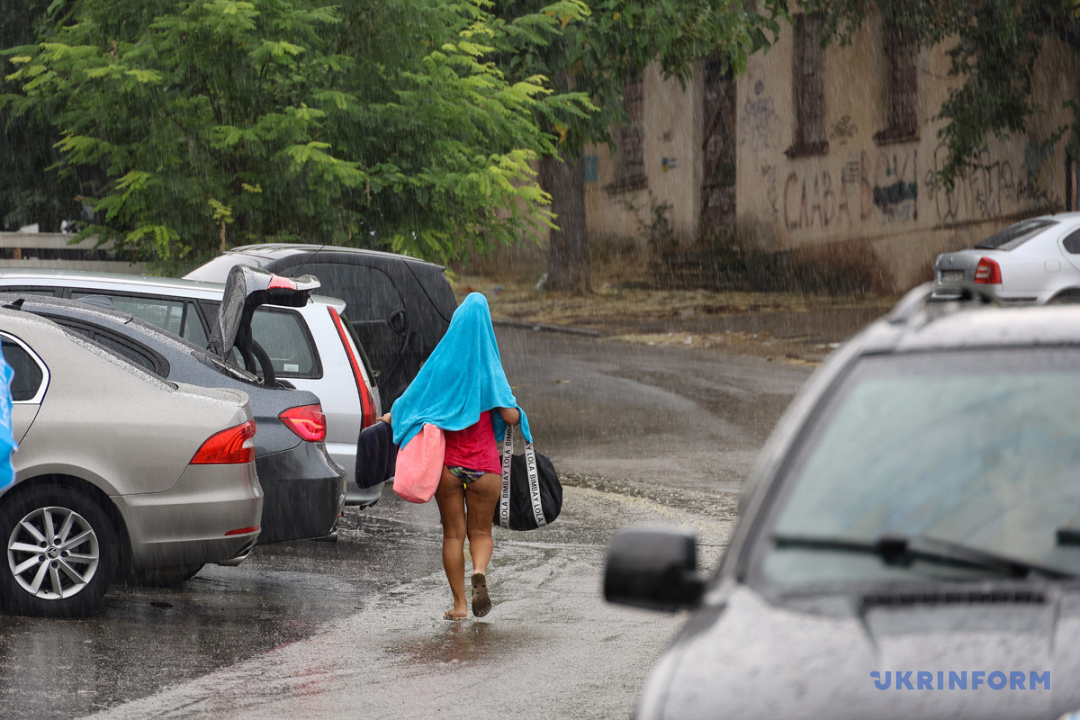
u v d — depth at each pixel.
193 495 21.23
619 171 112.62
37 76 47.78
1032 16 73.25
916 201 85.81
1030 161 77.44
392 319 34.56
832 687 7.68
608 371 60.62
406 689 17.53
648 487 36.44
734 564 9.24
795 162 95.19
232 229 46.88
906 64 86.56
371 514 33.56
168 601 22.98
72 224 58.22
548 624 21.78
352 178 44.69
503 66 58.66
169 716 16.09
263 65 45.06
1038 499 9.12
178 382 23.52
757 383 56.34
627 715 16.38
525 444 22.19
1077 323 10.31
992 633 7.96
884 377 10.25
